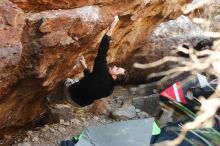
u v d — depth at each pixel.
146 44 7.86
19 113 5.06
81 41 4.70
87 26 4.54
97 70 4.71
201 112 4.41
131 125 4.86
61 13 4.16
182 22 8.82
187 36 8.21
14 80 4.16
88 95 4.83
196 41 8.20
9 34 3.62
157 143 4.38
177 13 7.75
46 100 5.55
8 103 4.48
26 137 5.56
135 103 6.98
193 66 5.29
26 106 5.10
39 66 4.23
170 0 6.86
